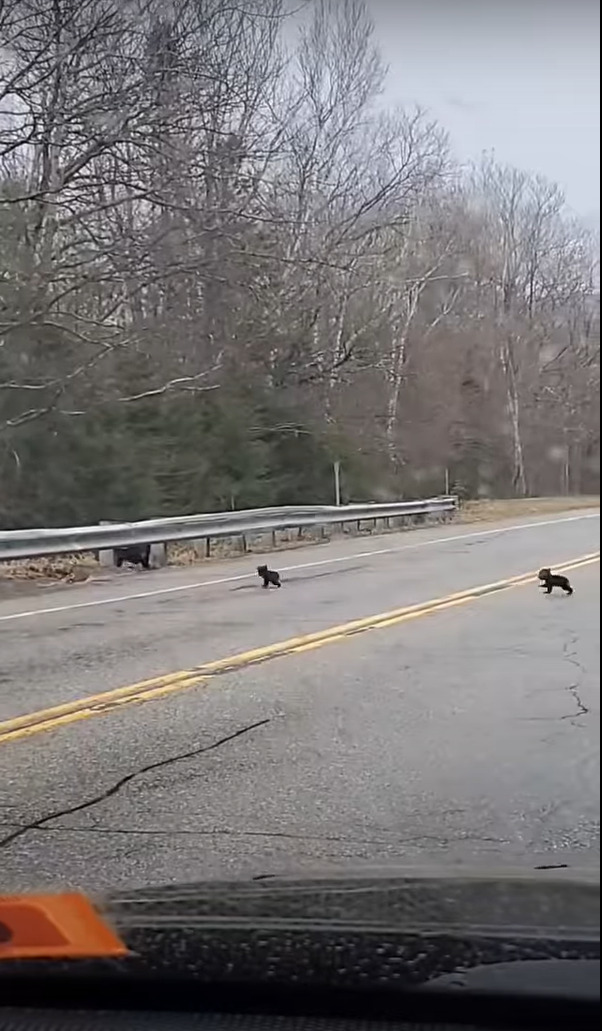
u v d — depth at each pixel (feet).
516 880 10.46
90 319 70.69
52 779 20.30
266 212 69.26
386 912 9.41
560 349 70.74
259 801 18.80
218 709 25.53
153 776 20.38
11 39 58.65
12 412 74.23
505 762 20.15
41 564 57.62
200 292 80.43
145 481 82.94
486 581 49.62
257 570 54.03
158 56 60.80
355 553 66.18
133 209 66.33
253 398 93.25
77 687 28.22
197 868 15.57
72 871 15.65
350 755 21.40
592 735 21.76
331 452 98.68
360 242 93.09
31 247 67.00
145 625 38.78
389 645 33.50
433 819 17.54
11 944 9.16
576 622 36.42
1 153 62.18
